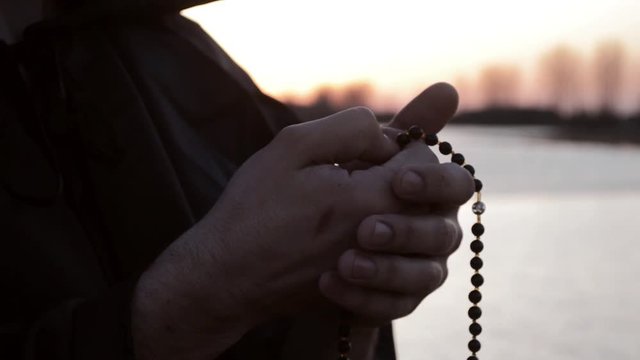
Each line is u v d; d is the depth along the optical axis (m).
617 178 11.55
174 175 0.77
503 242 5.94
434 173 0.63
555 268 4.98
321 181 0.62
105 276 0.74
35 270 0.70
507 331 3.60
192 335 0.64
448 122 0.74
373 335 0.74
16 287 0.69
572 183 10.83
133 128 0.76
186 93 0.85
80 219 0.75
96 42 0.78
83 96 0.76
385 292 0.63
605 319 3.78
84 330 0.64
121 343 0.64
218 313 0.64
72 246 0.72
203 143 0.84
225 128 0.86
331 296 0.63
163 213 0.76
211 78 0.86
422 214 0.64
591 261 5.21
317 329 0.74
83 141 0.75
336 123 0.64
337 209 0.62
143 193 0.76
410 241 0.62
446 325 3.73
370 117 0.65
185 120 0.84
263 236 0.62
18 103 0.74
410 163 0.65
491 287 4.48
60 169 0.75
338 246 0.63
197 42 0.91
